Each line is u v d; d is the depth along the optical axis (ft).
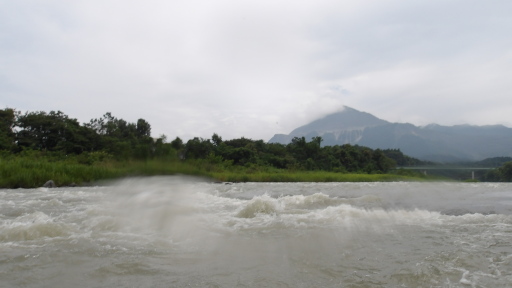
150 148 93.97
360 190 62.49
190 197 39.91
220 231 21.25
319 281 12.82
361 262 15.16
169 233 20.57
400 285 12.46
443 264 14.78
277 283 12.60
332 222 24.04
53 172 67.97
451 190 63.67
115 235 19.81
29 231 19.19
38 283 12.49
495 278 13.14
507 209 32.50
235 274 13.58
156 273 13.65
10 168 64.34
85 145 141.28
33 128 139.13
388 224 23.77
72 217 25.14
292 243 18.45
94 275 13.33
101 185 70.23
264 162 156.56
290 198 34.88
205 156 143.23
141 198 36.94
